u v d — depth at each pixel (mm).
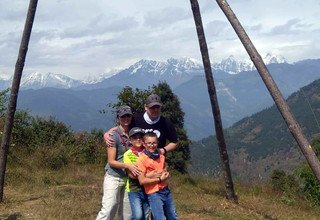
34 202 10422
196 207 10828
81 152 17562
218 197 12852
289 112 6293
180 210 10516
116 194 7090
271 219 10797
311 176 15031
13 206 10039
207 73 11734
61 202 10070
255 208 11867
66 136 18281
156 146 6832
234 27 6625
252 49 6504
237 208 11484
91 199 10672
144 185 6812
